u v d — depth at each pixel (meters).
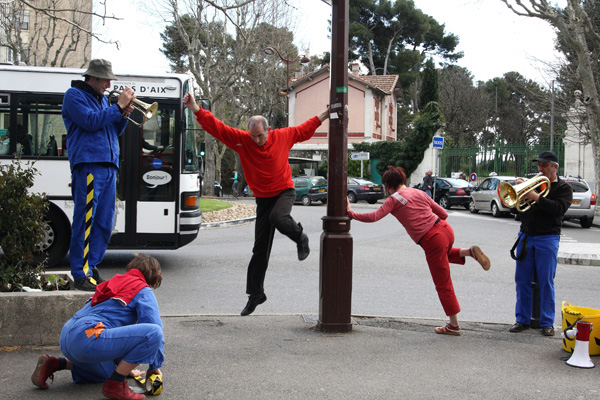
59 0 26.73
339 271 5.81
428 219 5.84
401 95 48.62
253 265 5.84
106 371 4.21
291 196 5.59
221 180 52.28
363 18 59.25
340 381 4.45
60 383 4.26
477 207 25.14
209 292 8.37
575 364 4.93
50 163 9.75
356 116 40.69
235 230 16.97
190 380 4.41
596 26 24.81
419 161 36.94
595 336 5.21
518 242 6.21
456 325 5.91
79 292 5.07
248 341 5.49
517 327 6.14
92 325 3.84
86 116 5.36
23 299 4.88
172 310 7.17
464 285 9.35
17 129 9.80
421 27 58.50
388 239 15.34
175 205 10.05
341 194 5.83
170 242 10.08
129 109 5.55
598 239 16.42
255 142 5.36
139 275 4.16
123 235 9.95
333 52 5.71
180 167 10.04
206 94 30.28
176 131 10.04
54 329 4.96
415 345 5.48
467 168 37.28
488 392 4.28
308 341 5.52
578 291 8.98
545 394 4.26
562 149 33.78
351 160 39.09
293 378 4.49
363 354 5.15
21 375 4.36
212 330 5.89
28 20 30.61
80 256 5.48
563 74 24.88
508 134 65.31
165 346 5.29
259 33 30.44
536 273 6.12
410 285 9.21
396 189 6.00
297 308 7.37
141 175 9.99
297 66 46.47
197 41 29.92
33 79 9.87
